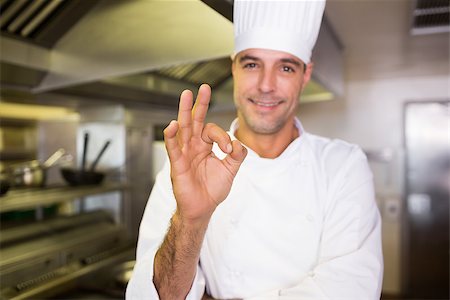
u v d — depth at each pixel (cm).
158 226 87
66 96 180
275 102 90
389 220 358
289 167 95
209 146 69
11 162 232
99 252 194
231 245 91
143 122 237
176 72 219
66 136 242
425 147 355
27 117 236
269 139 97
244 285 90
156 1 110
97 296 154
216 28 108
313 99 249
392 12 162
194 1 101
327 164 95
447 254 353
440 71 308
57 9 133
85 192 192
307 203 91
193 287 75
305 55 94
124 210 224
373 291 77
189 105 66
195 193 67
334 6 158
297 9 88
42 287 148
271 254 90
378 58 249
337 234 86
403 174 356
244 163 95
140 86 196
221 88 269
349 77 337
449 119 348
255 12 89
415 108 355
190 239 69
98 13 131
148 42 121
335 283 77
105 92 188
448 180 352
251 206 93
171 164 66
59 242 174
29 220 192
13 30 136
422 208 359
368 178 92
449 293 353
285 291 80
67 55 141
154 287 73
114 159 225
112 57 131
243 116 94
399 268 357
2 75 142
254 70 91
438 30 181
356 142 366
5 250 154
